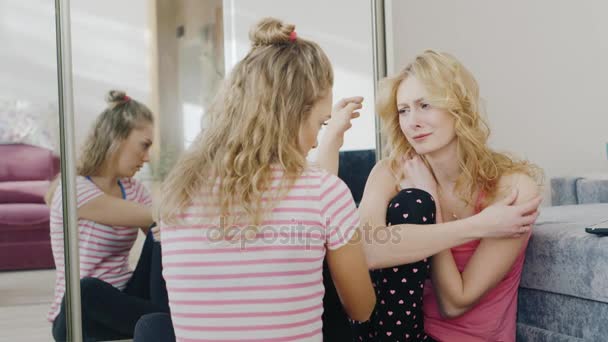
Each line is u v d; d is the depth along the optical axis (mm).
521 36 3844
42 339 2617
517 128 3854
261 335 1062
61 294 2664
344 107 1634
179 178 1142
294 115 1173
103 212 2705
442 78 1468
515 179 1483
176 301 1107
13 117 2773
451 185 1558
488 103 3777
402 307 1401
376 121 3311
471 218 1381
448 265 1435
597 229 1426
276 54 1208
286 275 1073
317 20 3223
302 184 1108
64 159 2711
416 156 1572
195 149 1187
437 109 1476
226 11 3043
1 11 2703
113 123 2766
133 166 2781
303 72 1203
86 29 2773
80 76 2756
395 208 1428
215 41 3018
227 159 1111
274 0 3135
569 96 3965
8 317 2682
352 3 3295
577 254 1453
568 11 3955
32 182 2850
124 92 2814
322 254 1119
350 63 3293
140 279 2676
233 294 1069
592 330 1437
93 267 2650
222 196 1086
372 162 3299
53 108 2801
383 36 3334
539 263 1572
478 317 1521
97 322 2648
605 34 4023
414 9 3590
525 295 1642
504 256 1423
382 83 1581
